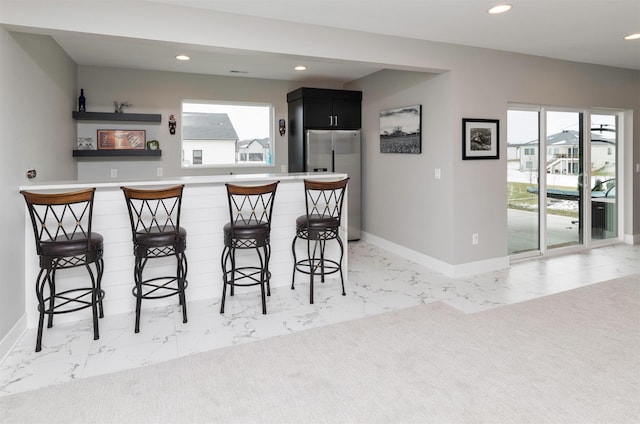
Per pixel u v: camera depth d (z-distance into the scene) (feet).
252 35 11.05
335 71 18.43
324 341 9.43
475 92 14.40
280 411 6.85
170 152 18.47
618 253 17.42
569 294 12.35
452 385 7.50
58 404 7.16
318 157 19.24
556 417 6.51
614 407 6.73
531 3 10.33
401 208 17.22
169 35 10.18
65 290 10.75
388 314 11.00
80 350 9.20
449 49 13.80
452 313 10.99
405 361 8.41
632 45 14.16
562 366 8.09
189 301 12.15
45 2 8.95
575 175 17.69
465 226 14.62
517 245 16.49
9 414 6.89
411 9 10.68
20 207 9.77
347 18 11.29
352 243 19.83
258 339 9.63
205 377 7.97
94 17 9.43
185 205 11.91
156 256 10.13
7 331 9.01
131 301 11.44
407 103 16.48
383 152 18.22
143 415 6.82
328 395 7.27
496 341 9.25
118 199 11.13
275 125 20.33
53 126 12.80
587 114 17.62
